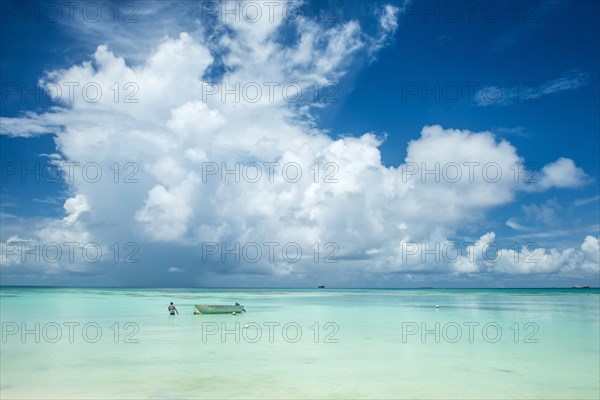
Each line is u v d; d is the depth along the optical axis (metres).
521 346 19.92
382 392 12.41
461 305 52.38
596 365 15.91
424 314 37.25
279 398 11.82
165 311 38.03
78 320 30.20
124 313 36.00
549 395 12.25
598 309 45.03
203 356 17.14
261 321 30.25
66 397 11.76
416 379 13.81
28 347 19.12
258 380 13.59
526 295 100.12
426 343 20.66
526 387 12.98
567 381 13.66
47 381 13.37
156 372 14.54
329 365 15.67
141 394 12.06
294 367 15.35
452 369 15.17
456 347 19.55
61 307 42.91
